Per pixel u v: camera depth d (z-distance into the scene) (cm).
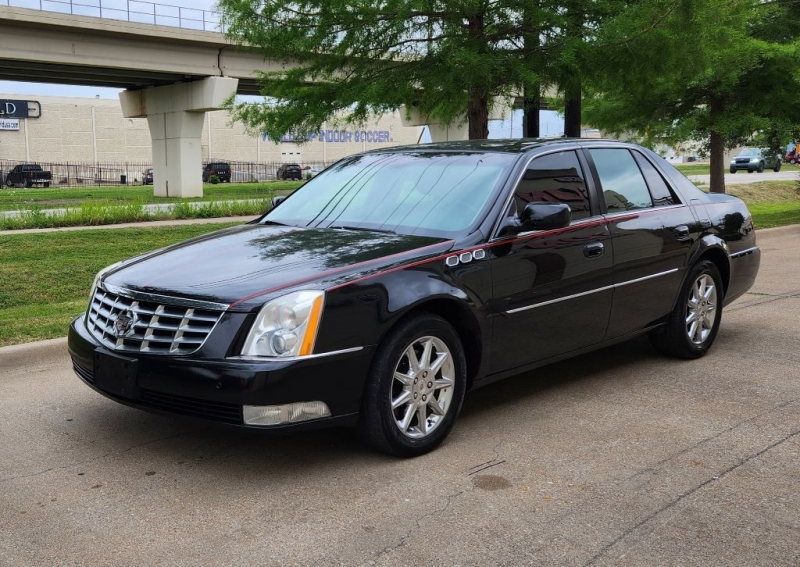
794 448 425
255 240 456
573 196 507
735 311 811
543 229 446
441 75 1209
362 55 1294
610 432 452
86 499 366
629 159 571
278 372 358
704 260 612
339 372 376
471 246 436
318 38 1259
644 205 564
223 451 424
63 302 853
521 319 461
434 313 420
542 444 433
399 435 402
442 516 345
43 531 334
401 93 1265
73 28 3488
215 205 2027
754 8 1661
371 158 555
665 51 1152
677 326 594
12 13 3306
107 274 443
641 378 566
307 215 512
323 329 370
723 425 463
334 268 395
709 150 2025
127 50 3706
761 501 359
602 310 517
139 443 437
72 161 7000
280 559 309
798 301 860
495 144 521
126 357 386
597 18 1215
